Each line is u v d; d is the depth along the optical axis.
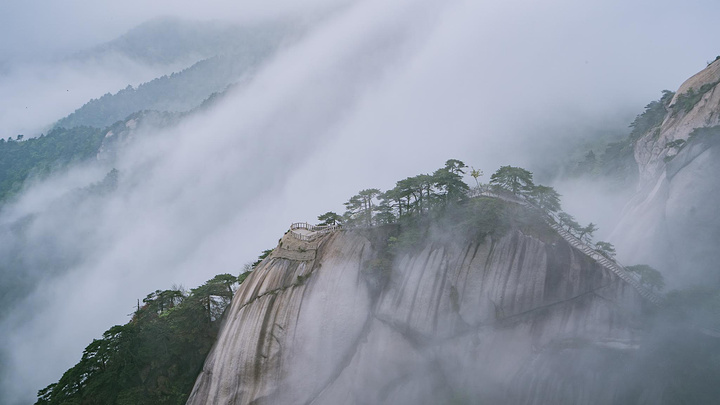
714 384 48.38
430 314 59.53
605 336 54.03
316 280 63.84
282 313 61.81
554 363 54.47
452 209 64.69
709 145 69.25
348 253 65.69
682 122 80.62
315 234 69.50
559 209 65.00
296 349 59.78
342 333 61.09
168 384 67.56
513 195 65.19
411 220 66.62
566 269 56.75
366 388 58.50
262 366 59.09
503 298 57.41
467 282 59.19
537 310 56.47
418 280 61.47
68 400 66.19
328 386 58.97
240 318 63.75
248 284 68.56
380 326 61.19
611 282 55.62
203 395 62.47
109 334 69.62
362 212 68.81
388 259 64.69
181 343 69.75
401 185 67.00
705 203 66.00
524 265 57.75
